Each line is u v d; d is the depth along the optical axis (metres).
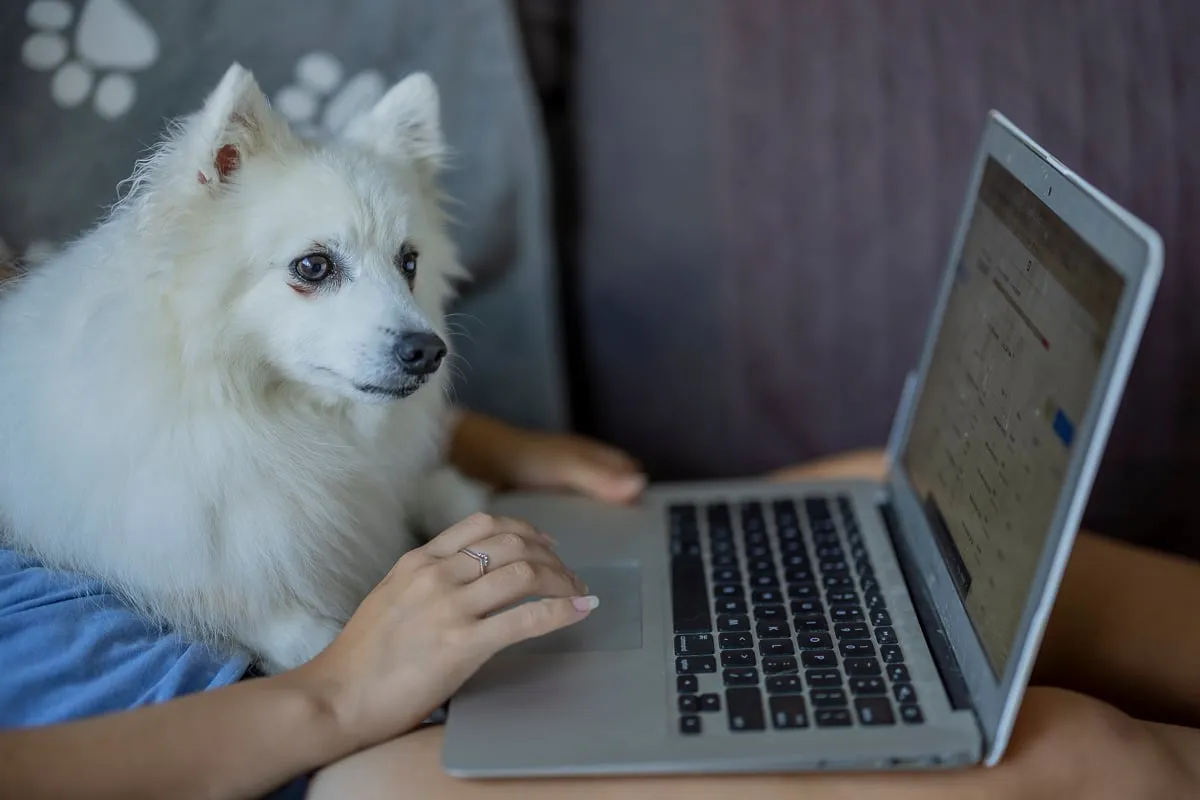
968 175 1.57
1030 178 0.98
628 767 0.85
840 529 1.24
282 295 1.16
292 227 1.16
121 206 1.16
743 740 0.86
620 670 0.98
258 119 1.16
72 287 1.14
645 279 1.66
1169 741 0.96
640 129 1.64
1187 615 1.17
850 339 1.63
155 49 1.52
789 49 1.61
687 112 1.63
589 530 1.29
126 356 1.09
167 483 1.08
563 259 1.69
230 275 1.13
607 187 1.66
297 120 1.57
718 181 1.62
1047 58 1.56
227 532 1.10
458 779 0.87
